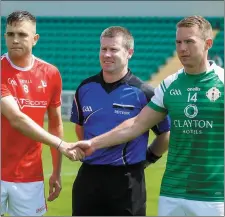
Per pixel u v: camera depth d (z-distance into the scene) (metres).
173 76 7.99
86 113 8.62
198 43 7.63
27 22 8.50
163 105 8.04
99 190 8.52
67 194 14.59
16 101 8.59
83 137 9.02
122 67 8.43
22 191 8.80
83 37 42.03
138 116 8.22
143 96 8.45
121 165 8.42
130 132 8.20
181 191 7.80
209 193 7.71
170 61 39.56
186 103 7.74
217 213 7.72
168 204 7.87
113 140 8.26
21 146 8.73
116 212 8.51
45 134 8.52
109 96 8.48
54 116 9.24
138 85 8.48
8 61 8.67
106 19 42.62
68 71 39.78
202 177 7.71
